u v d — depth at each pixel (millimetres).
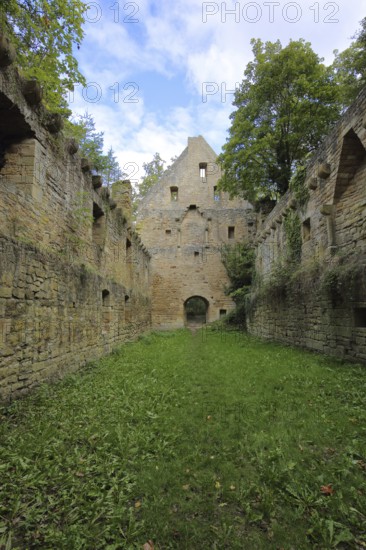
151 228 24359
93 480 2629
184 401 4785
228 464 2939
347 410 4074
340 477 2676
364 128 6836
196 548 1993
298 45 14484
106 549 1940
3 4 6852
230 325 19844
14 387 4641
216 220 24359
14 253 4727
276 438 3398
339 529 2121
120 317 11797
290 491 2490
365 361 6551
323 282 8188
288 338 11195
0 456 2963
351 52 14977
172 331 21141
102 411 4262
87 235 8430
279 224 13367
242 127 16031
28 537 2037
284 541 2033
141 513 2305
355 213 7805
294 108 14820
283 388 5348
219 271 23688
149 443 3375
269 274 14961
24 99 5516
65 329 6562
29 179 5754
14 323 4691
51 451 3102
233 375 6422
